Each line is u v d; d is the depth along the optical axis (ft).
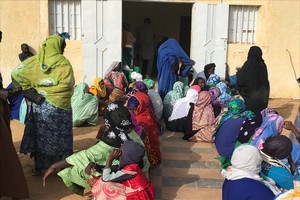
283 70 35.04
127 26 35.58
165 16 50.01
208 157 20.51
